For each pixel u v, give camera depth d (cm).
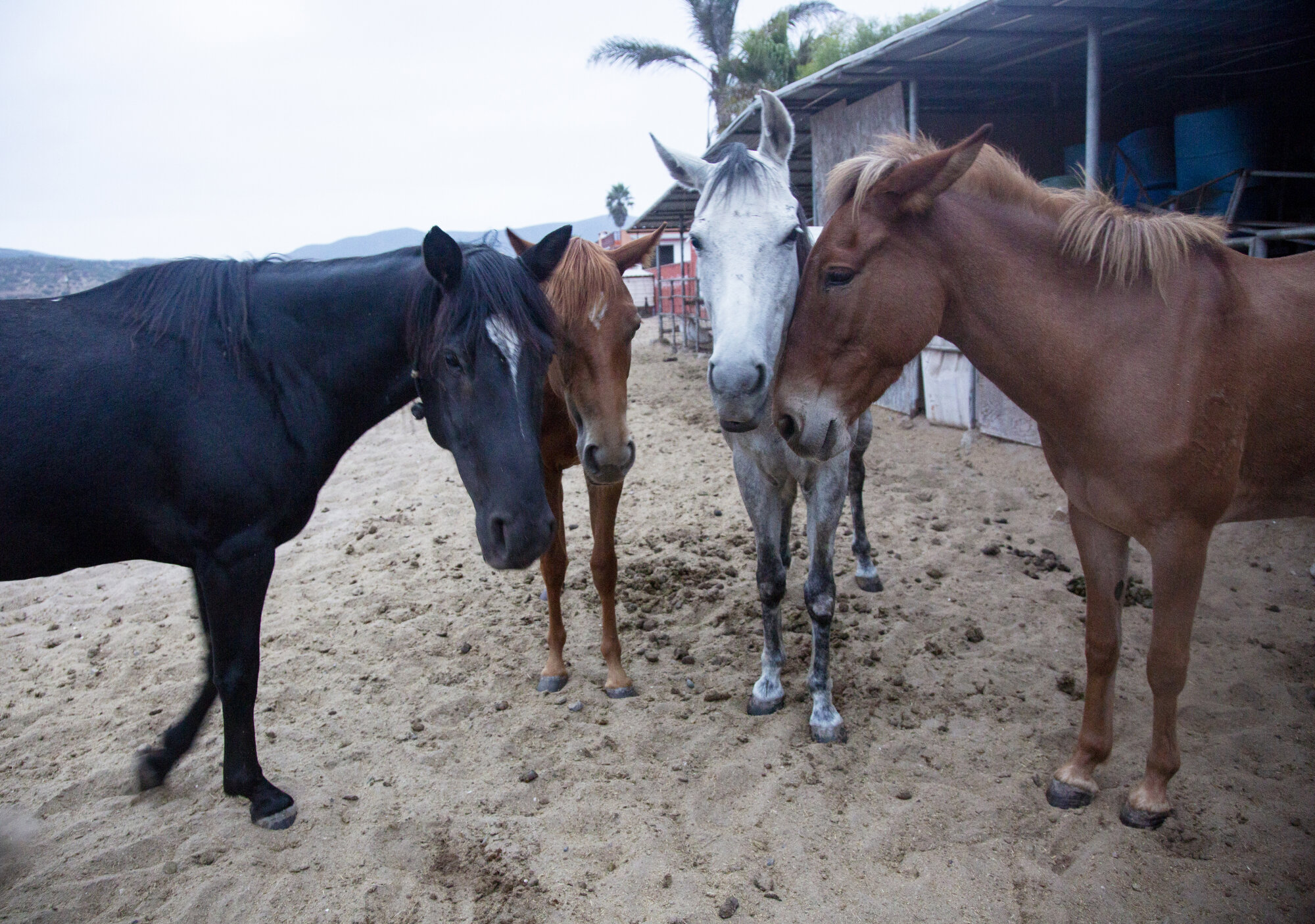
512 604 447
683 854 247
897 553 477
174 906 234
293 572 521
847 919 218
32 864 255
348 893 237
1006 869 234
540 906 226
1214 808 253
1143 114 908
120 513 240
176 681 380
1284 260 242
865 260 230
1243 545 445
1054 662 351
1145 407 221
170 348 243
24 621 477
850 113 843
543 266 253
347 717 338
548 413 334
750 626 402
